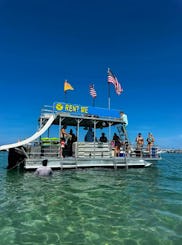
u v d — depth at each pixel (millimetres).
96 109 22625
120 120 23562
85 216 8055
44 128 20719
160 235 6586
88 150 21938
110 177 16844
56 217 7973
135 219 7773
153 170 21969
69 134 23141
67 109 21547
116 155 23531
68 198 10492
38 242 6145
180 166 29391
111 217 7984
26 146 20781
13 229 6969
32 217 7949
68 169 20516
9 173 18906
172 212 8508
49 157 20391
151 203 9734
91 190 12234
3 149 19266
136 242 6156
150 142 24047
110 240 6285
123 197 10719
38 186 13266
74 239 6324
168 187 13289
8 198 10438
